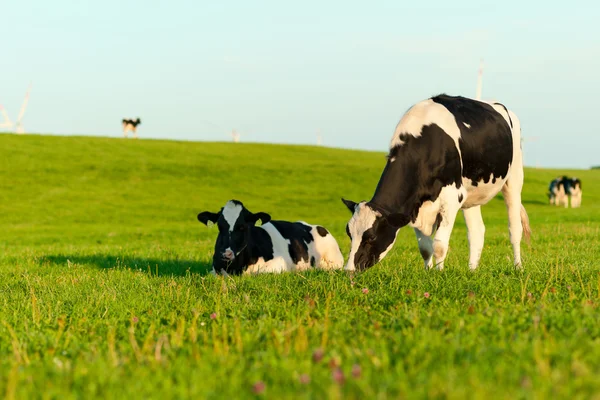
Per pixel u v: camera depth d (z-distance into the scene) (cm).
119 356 563
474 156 1115
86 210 4575
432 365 465
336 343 558
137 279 1184
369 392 393
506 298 787
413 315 645
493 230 2556
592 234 2061
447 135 1076
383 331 603
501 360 469
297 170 6325
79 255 1872
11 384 438
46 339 662
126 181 5509
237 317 754
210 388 434
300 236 1420
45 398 419
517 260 1252
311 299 807
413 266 1224
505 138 1181
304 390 412
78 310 851
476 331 571
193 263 1563
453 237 2297
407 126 1081
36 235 3086
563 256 1320
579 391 392
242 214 1267
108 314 835
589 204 5981
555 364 465
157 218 4456
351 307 773
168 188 5400
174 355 547
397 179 1061
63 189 5109
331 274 998
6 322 762
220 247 1252
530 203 5684
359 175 6275
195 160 6419
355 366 443
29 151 6019
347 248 1975
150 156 6388
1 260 1811
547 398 376
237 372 469
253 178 5938
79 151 6247
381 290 855
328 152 7612
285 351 525
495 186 1188
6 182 5147
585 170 9000
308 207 5078
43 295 1003
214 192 5384
